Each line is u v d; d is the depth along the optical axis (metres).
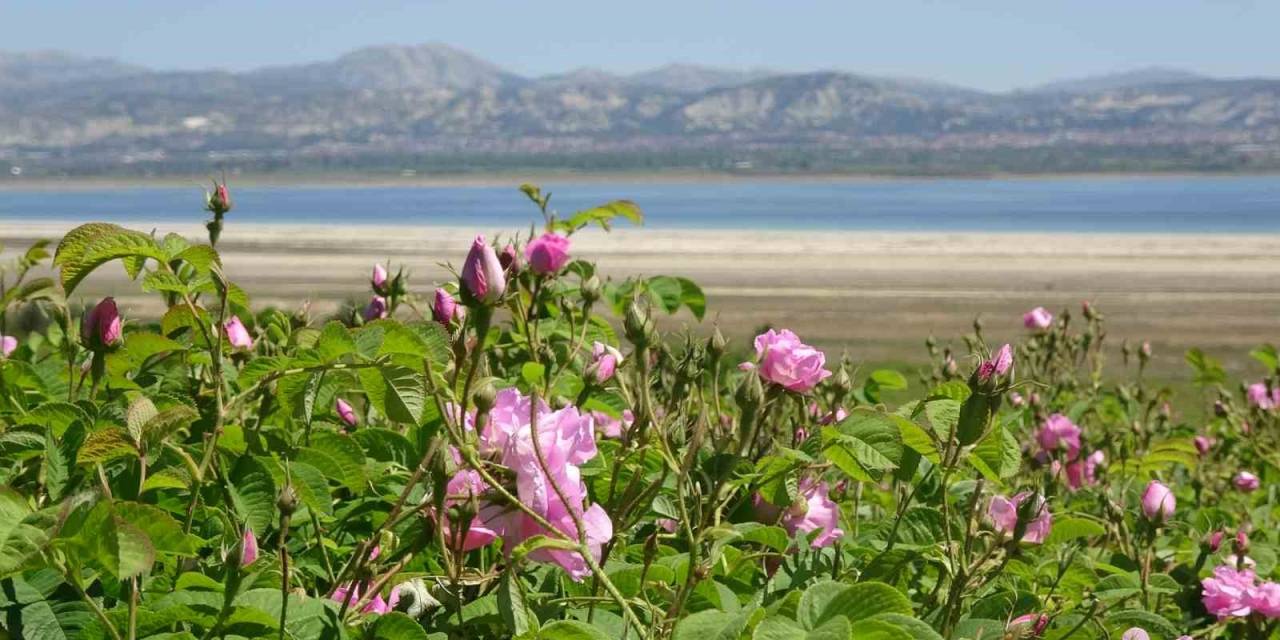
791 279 43.03
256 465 2.36
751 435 2.49
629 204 4.51
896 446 2.38
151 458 2.08
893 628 1.66
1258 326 31.09
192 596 1.88
